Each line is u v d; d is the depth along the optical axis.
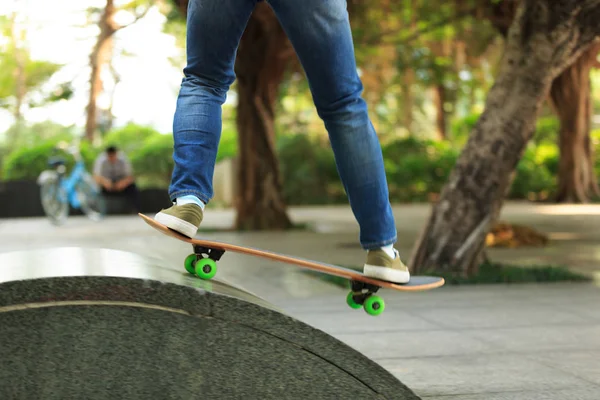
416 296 6.27
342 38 2.46
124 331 2.16
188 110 2.50
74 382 2.12
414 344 4.35
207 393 2.23
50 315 2.11
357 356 2.36
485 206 7.39
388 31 12.90
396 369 3.75
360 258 9.10
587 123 24.30
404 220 17.14
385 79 21.77
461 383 3.47
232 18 2.48
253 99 14.13
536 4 7.07
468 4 11.47
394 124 35.22
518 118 7.30
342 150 2.53
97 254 2.91
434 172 27.42
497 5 10.53
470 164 7.41
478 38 14.80
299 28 2.43
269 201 14.27
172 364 2.20
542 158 29.05
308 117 32.84
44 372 2.10
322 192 26.53
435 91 32.56
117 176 16.91
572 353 4.09
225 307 2.23
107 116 30.48
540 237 11.05
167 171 24.45
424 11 12.12
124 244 11.12
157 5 15.64
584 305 5.77
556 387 3.39
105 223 16.73
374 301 2.72
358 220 2.58
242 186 14.28
